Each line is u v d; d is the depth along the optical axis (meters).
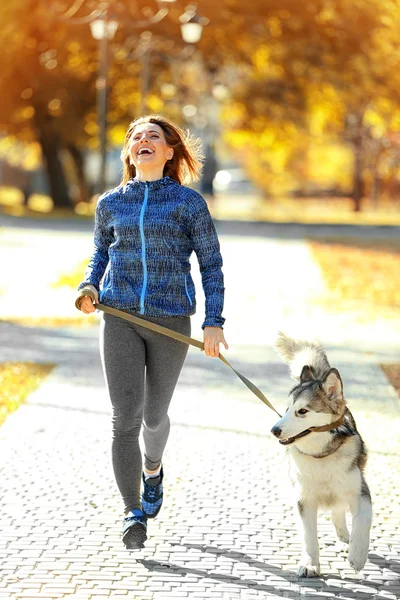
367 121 56.00
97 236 5.77
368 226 45.12
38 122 49.06
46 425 8.62
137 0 40.25
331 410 5.39
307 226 44.31
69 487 6.88
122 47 43.38
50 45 43.41
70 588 5.11
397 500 6.72
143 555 5.63
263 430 8.59
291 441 5.41
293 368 6.03
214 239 5.66
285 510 6.48
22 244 29.69
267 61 46.50
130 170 6.02
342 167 74.94
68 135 47.78
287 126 50.06
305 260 26.25
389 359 12.23
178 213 5.56
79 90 46.53
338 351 12.77
